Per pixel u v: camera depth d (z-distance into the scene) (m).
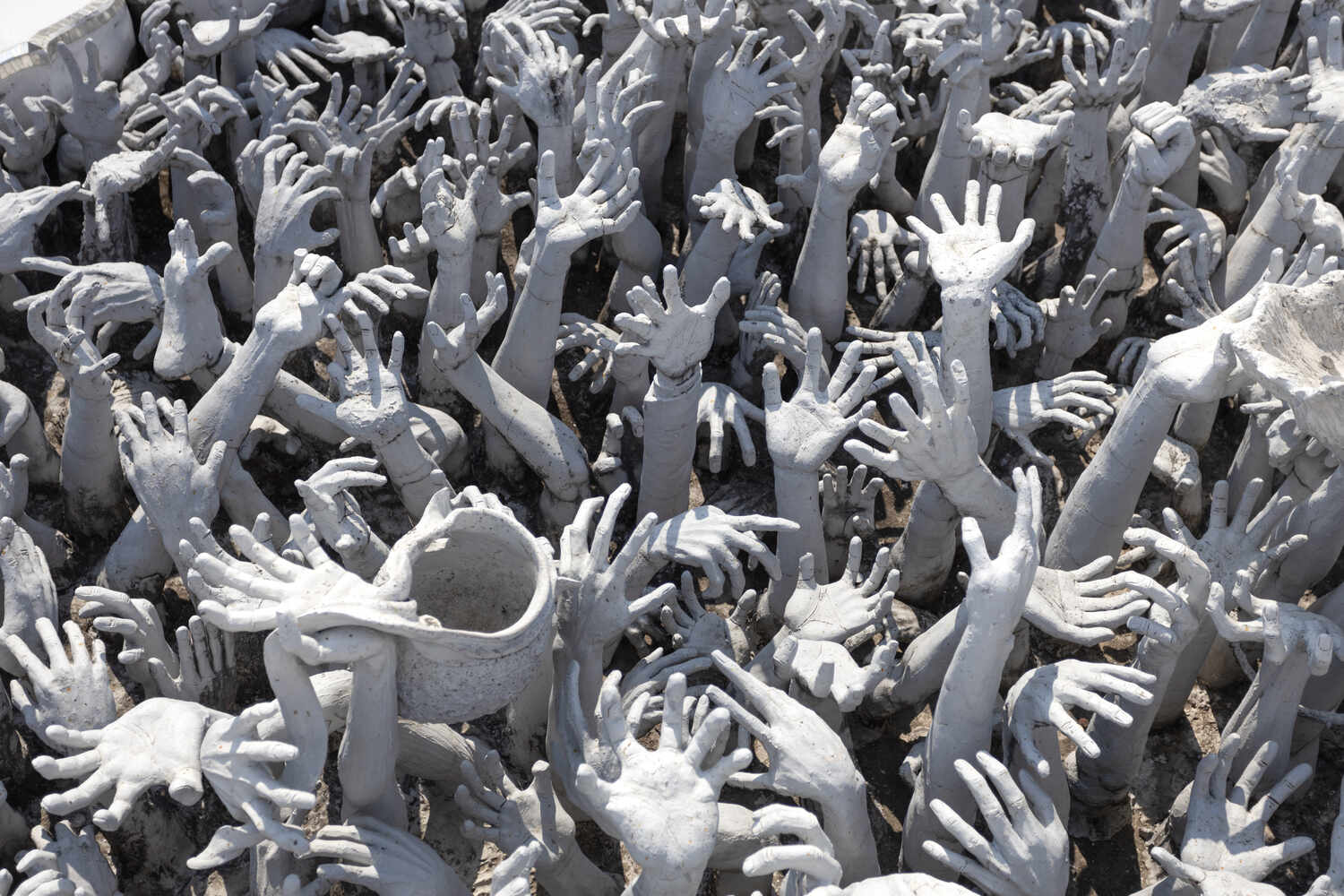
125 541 6.48
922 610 6.96
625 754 4.91
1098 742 6.03
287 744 4.82
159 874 5.73
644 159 8.54
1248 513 6.19
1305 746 6.30
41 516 7.09
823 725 5.34
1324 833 6.33
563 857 5.47
